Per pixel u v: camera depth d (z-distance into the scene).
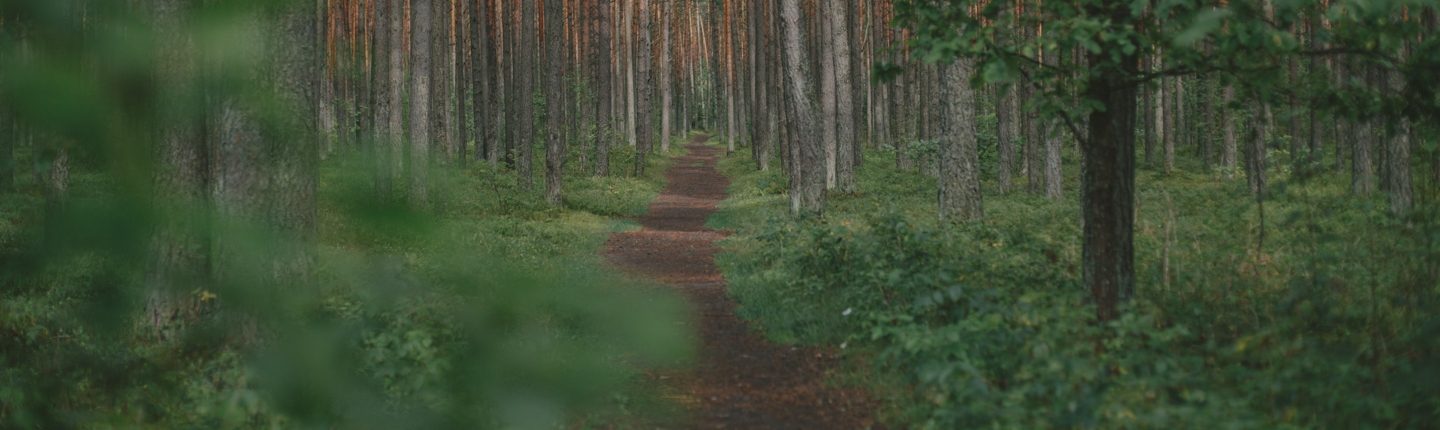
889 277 9.15
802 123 20.27
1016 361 7.00
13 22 0.77
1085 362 6.25
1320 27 7.02
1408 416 5.67
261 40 0.93
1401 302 7.19
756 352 8.75
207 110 0.91
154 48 0.83
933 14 7.18
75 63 0.80
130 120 0.83
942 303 8.68
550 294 1.01
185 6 0.86
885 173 36.91
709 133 79.75
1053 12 7.29
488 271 1.01
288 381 0.99
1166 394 6.24
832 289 10.83
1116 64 7.30
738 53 54.53
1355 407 5.75
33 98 0.76
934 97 36.84
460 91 37.91
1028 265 10.70
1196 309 7.87
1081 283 9.34
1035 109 8.04
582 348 0.99
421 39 22.06
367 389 1.05
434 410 0.99
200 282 0.95
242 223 0.96
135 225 0.86
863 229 14.70
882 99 47.34
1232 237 11.40
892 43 7.77
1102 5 6.96
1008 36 7.30
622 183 35.97
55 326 0.93
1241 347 6.42
